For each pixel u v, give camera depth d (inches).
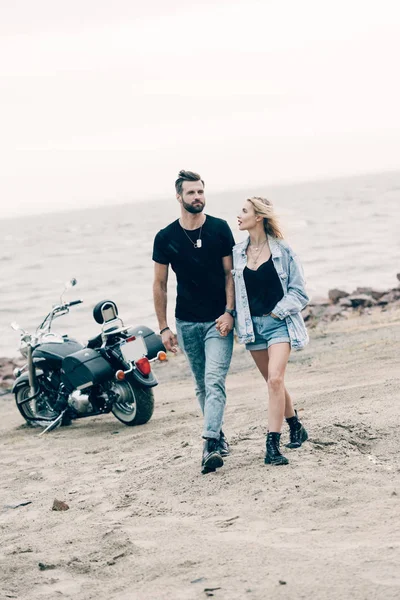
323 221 4232.3
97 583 214.2
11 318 1796.3
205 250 312.3
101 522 268.2
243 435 346.9
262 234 303.9
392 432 313.3
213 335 315.9
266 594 185.6
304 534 222.7
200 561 214.4
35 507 309.0
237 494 267.4
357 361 577.3
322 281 1856.5
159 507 272.5
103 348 470.0
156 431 426.0
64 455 406.9
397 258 2122.3
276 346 297.1
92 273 2635.3
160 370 776.9
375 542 207.2
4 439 487.2
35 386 505.0
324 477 266.4
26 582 222.4
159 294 325.1
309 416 361.7
